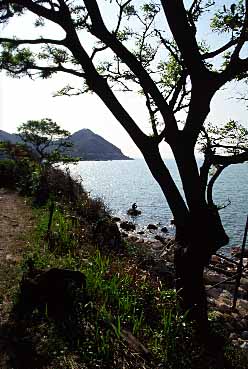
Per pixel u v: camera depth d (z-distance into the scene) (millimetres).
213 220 6895
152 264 13273
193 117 6660
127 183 83625
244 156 6629
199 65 6469
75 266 8727
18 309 6410
